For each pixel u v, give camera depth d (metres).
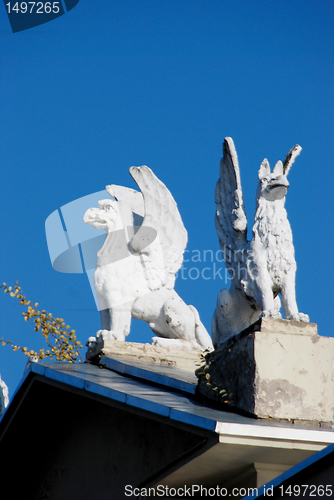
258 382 13.26
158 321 21.42
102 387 14.62
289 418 13.14
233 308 18.44
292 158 18.64
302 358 13.64
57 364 17.52
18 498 19.36
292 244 17.81
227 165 19.47
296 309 17.11
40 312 19.00
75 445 17.48
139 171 22.53
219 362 14.64
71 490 17.12
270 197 18.20
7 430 18.09
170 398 14.28
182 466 13.35
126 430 15.69
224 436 12.01
